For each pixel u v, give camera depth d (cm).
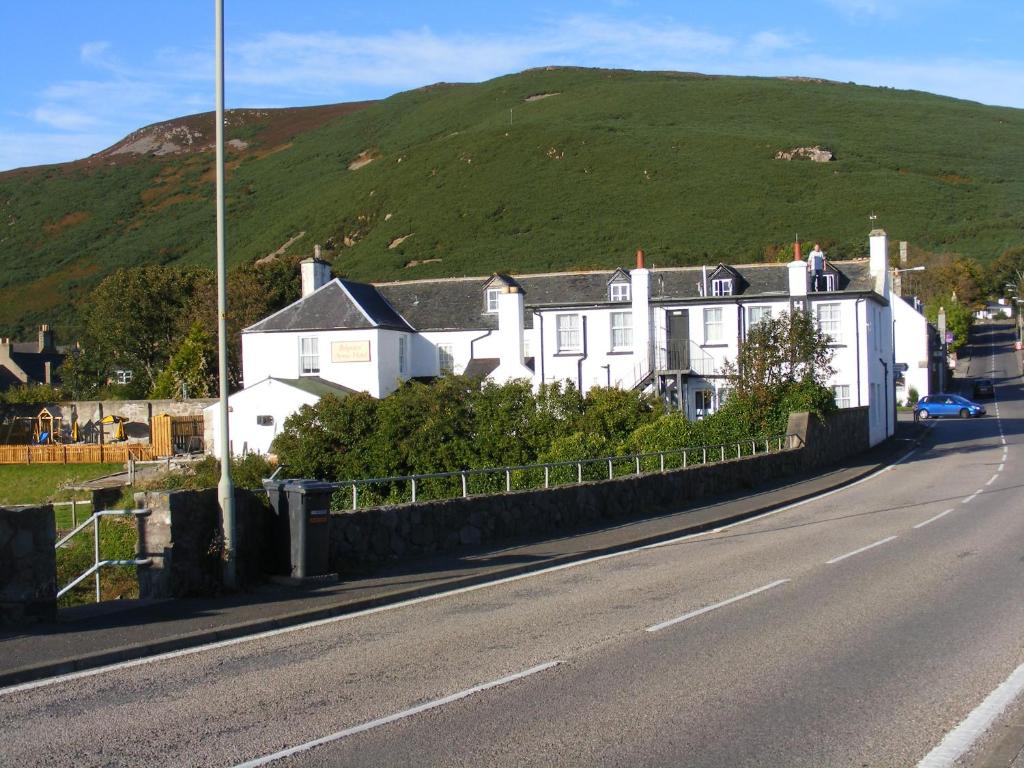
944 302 10156
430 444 3459
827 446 3653
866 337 4369
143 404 5791
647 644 1010
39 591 1122
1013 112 19600
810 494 2722
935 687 820
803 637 1021
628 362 4538
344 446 3547
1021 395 7700
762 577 1416
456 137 16725
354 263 12475
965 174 15275
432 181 14912
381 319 4909
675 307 4494
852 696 802
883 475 3347
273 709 807
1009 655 922
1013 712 745
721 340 4466
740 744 688
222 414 1327
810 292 4394
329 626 1157
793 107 18950
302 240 13925
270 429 4484
